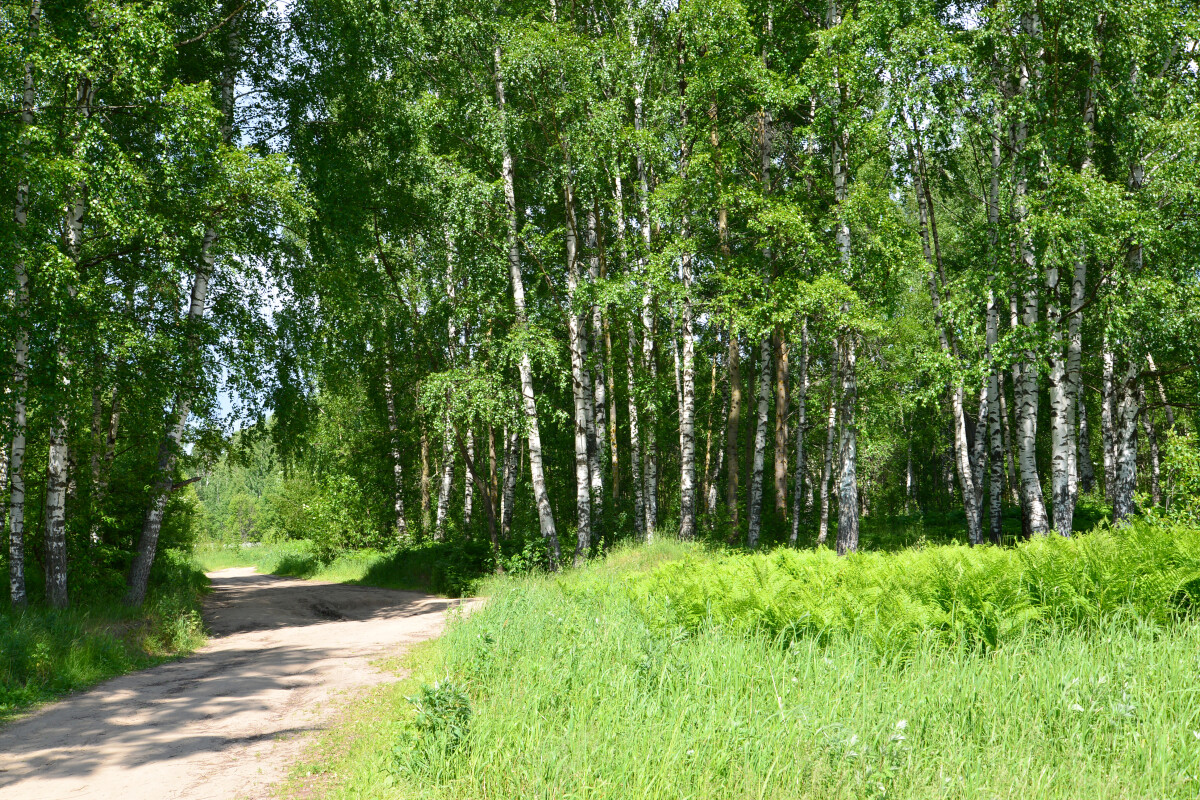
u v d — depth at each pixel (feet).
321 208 57.31
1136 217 44.75
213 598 68.44
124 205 41.73
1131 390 52.47
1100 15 48.19
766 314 60.39
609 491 103.76
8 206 43.96
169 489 53.47
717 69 60.85
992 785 13.17
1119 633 20.66
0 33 40.45
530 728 16.79
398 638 41.37
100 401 55.77
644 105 67.82
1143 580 23.03
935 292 60.49
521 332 62.18
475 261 64.59
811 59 57.52
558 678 21.42
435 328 72.43
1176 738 14.51
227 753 20.08
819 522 92.27
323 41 58.54
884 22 53.26
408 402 93.50
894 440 88.33
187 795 16.81
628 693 19.21
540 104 65.57
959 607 22.72
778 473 82.23
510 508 86.58
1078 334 49.24
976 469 73.82
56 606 42.47
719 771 14.20
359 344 66.33
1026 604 22.65
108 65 43.27
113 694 29.14
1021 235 49.29
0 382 40.37
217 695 27.89
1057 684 17.16
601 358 79.61
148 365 46.98
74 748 21.21
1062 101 52.21
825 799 12.99
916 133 53.62
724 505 95.86
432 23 64.44
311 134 60.34
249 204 49.60
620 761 14.52
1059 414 47.42
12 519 41.93
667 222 62.95
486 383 62.69
